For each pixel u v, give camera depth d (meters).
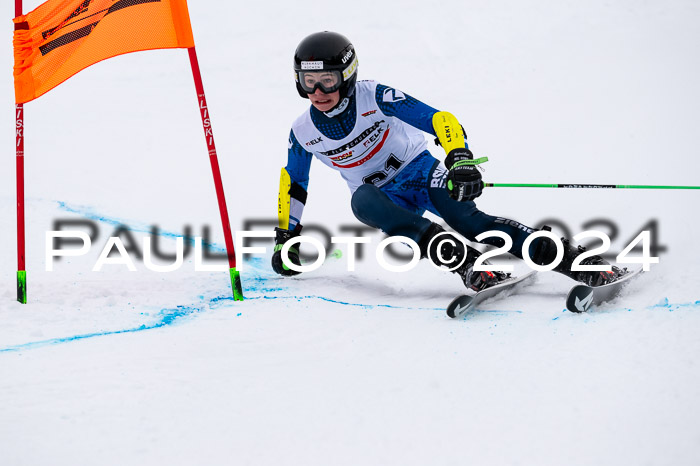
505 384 6.88
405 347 8.19
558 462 5.49
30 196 17.16
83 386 7.09
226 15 41.38
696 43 32.94
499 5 39.25
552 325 8.60
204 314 9.74
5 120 26.62
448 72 31.11
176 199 18.17
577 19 36.84
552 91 27.97
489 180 19.17
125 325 9.22
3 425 6.24
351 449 5.84
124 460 5.68
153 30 10.51
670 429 5.81
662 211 15.25
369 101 10.84
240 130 25.53
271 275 12.48
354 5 40.69
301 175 12.17
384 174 11.42
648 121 23.86
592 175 19.02
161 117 27.20
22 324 9.20
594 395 6.47
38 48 10.60
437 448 5.80
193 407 6.62
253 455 5.76
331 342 8.48
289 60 34.72
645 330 7.93
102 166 21.03
